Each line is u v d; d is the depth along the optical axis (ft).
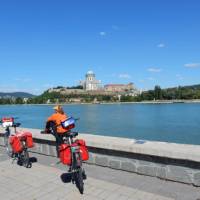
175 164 13.17
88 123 136.67
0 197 12.60
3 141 22.30
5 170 16.12
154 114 187.52
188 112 201.16
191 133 96.48
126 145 14.62
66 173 15.25
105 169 15.43
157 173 13.80
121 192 12.44
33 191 13.07
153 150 13.61
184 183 13.00
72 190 12.94
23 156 17.03
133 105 349.41
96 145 15.75
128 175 14.39
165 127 115.03
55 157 18.51
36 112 247.29
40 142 19.39
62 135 14.64
